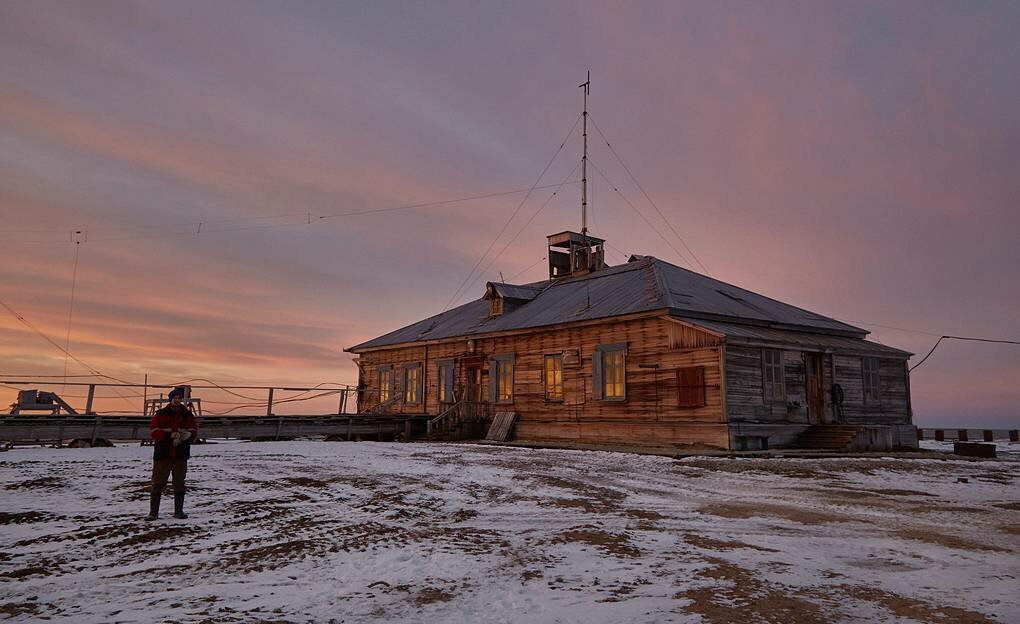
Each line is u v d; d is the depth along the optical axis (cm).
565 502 1140
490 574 655
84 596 572
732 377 2206
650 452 2055
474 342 3194
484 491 1261
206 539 809
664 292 2517
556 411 2761
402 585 614
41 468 1455
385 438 3000
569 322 2695
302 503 1089
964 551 785
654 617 521
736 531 899
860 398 2609
